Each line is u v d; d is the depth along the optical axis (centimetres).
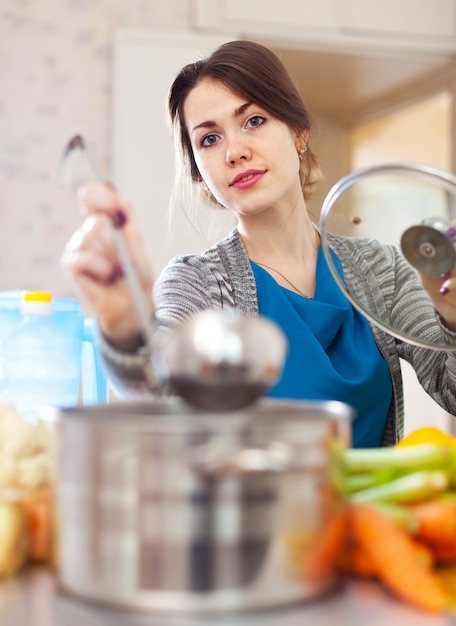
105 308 84
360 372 153
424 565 69
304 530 62
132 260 84
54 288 397
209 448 59
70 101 401
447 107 504
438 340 115
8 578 69
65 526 63
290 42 416
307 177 172
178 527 59
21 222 396
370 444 156
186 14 409
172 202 183
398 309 118
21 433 79
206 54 157
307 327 153
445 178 107
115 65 391
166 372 69
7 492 74
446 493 77
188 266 160
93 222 84
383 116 554
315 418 63
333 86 519
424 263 111
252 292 158
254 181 150
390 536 65
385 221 111
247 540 59
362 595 64
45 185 398
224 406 65
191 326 66
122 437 60
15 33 400
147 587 59
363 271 152
